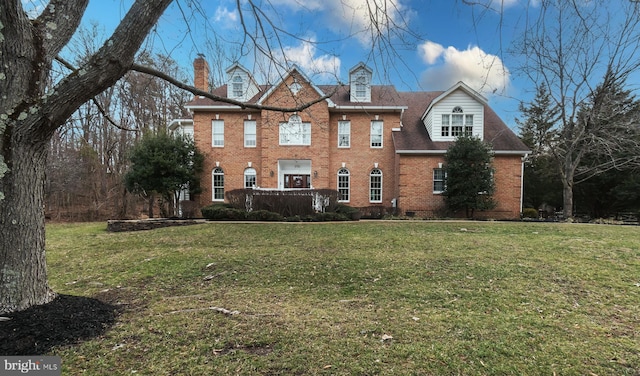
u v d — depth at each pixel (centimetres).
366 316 387
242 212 1340
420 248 752
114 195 2303
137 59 541
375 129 1928
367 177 1914
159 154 1703
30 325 305
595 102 1606
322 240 865
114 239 970
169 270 601
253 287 503
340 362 284
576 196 2575
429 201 1775
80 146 2230
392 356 295
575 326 360
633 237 871
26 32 302
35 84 311
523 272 561
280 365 279
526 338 330
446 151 1723
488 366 279
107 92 1484
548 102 2256
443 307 416
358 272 571
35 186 337
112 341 315
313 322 368
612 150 1689
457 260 641
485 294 461
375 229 1052
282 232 1008
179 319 371
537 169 2656
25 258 331
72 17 344
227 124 1908
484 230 1031
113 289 499
